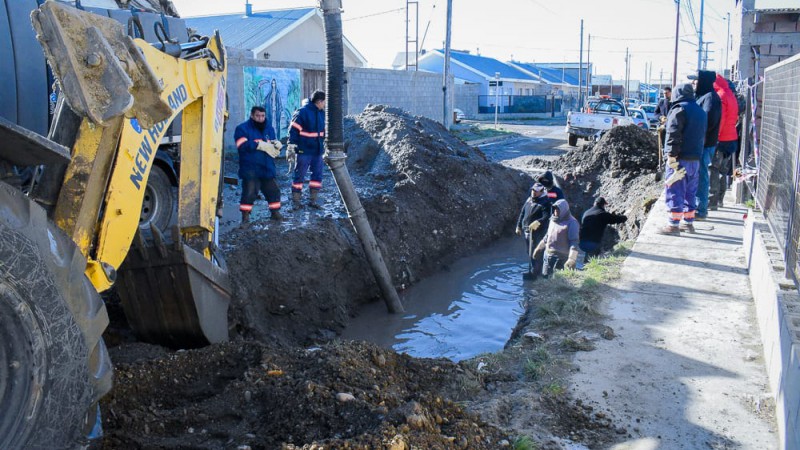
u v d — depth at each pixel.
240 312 7.91
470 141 29.06
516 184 15.32
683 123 8.64
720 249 8.34
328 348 4.73
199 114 5.41
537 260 10.20
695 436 4.13
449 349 8.22
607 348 5.46
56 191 3.57
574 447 3.99
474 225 13.11
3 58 6.04
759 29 13.12
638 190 13.84
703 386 4.79
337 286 9.52
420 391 4.60
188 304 5.27
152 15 7.82
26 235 2.70
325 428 3.79
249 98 19.34
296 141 11.11
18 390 2.69
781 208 5.83
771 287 5.18
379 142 14.75
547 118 59.62
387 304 9.54
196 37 6.15
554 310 6.41
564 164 17.06
